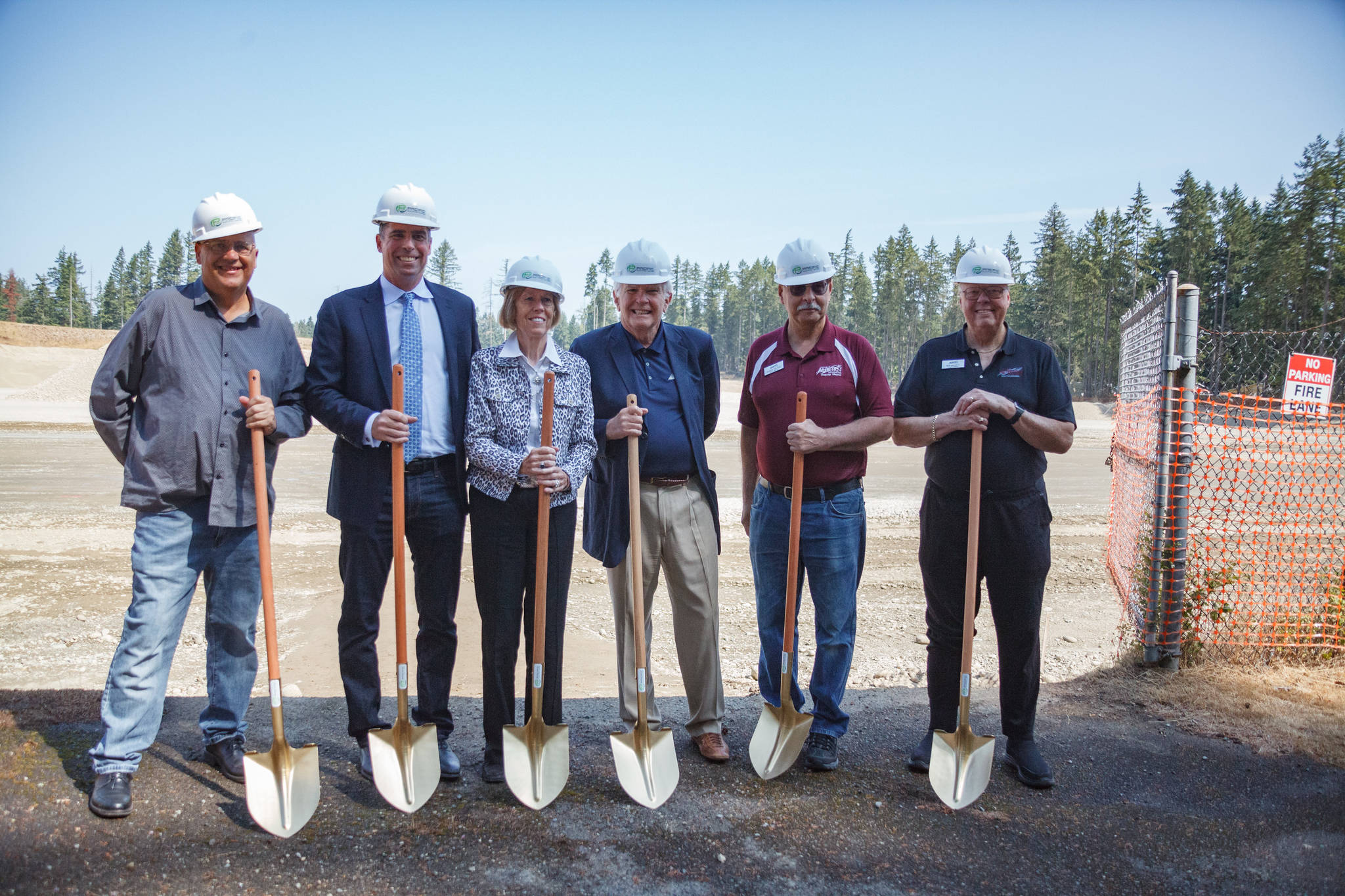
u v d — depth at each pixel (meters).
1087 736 4.06
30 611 6.41
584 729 4.09
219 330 3.24
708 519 3.78
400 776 3.15
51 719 3.68
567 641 6.00
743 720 4.24
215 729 3.33
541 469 3.27
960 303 3.66
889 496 13.40
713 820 3.18
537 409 3.45
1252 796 3.49
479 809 3.18
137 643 3.08
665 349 3.77
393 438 3.14
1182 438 5.01
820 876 2.84
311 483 13.77
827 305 3.69
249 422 3.10
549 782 3.25
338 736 3.80
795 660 3.65
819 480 3.67
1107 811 3.35
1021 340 3.63
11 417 24.78
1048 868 2.94
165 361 3.12
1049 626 6.57
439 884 2.71
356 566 3.35
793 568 3.53
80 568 7.77
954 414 3.49
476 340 3.64
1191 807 3.40
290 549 8.63
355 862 2.80
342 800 3.21
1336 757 3.85
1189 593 5.29
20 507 10.81
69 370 36.00
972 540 3.42
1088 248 73.25
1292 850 3.09
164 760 3.40
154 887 2.62
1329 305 49.25
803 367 3.71
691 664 3.76
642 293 3.66
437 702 3.47
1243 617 5.53
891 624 6.69
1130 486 6.34
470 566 8.03
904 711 4.41
